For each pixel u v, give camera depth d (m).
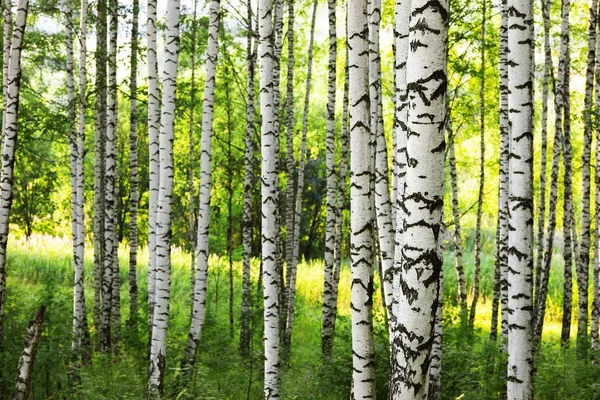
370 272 4.87
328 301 13.16
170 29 8.89
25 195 33.62
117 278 13.92
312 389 10.50
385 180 6.38
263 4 7.31
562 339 14.19
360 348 4.86
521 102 5.91
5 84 8.74
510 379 6.02
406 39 5.31
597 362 11.53
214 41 10.49
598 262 12.75
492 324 13.84
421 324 3.35
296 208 15.77
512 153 5.99
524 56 5.87
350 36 4.84
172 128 8.93
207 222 10.77
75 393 9.70
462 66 15.12
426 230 3.34
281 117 17.81
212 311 16.44
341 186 14.66
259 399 10.40
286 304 16.30
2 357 9.17
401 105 5.25
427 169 3.34
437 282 3.38
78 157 12.12
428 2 3.31
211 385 9.41
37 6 14.28
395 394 3.41
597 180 12.90
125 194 30.58
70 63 12.59
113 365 10.73
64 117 12.64
